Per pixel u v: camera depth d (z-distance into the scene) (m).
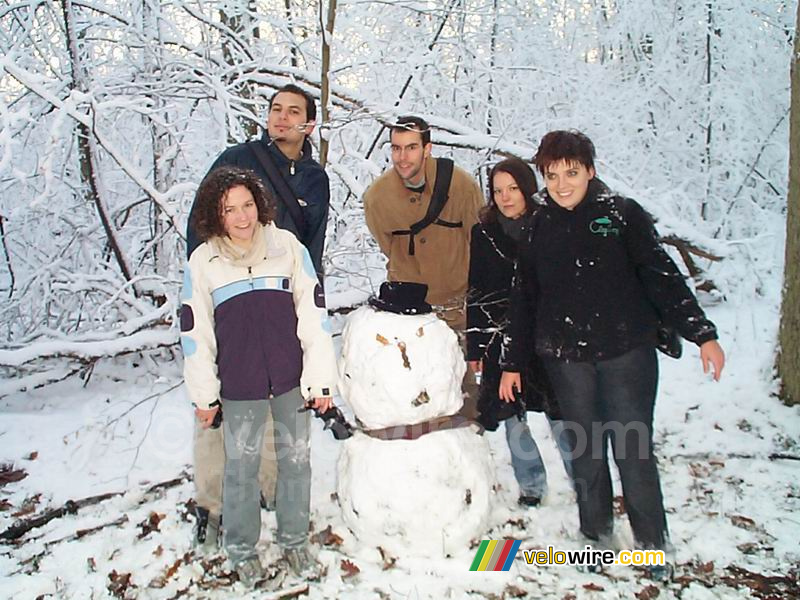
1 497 3.57
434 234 3.58
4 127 4.13
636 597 2.66
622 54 7.61
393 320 2.92
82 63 5.56
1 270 6.22
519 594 2.69
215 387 2.68
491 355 3.15
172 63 5.77
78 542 3.11
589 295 2.62
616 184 6.24
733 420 4.23
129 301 5.54
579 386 2.71
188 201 5.42
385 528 2.87
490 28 6.85
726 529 3.09
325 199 3.34
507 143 5.83
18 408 5.00
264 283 2.69
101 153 6.12
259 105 5.90
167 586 2.80
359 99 5.79
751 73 7.40
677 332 2.64
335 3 5.13
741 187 7.45
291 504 2.80
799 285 4.23
